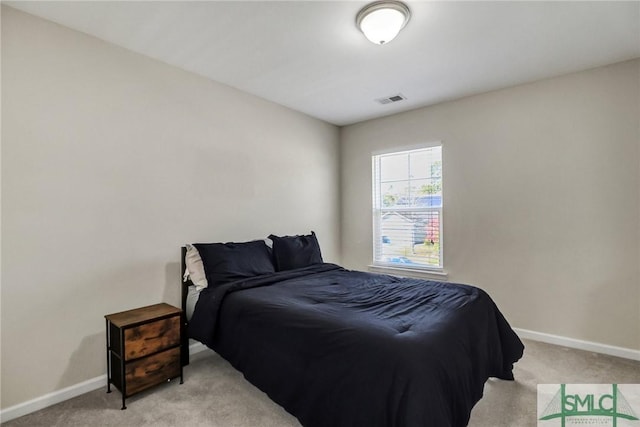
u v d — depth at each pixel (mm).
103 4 1854
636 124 2502
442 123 3477
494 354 2027
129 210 2344
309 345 1667
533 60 2539
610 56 2475
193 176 2752
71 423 1786
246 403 1976
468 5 1859
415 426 1210
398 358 1352
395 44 2295
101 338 2178
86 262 2127
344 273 2975
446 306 1920
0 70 1812
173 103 2621
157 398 2029
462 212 3346
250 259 2785
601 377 2248
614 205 2590
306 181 3881
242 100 3160
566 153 2789
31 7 1869
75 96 2096
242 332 2039
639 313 2500
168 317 2156
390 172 3961
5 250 1818
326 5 1876
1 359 1801
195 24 2066
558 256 2832
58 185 2014
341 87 3082
